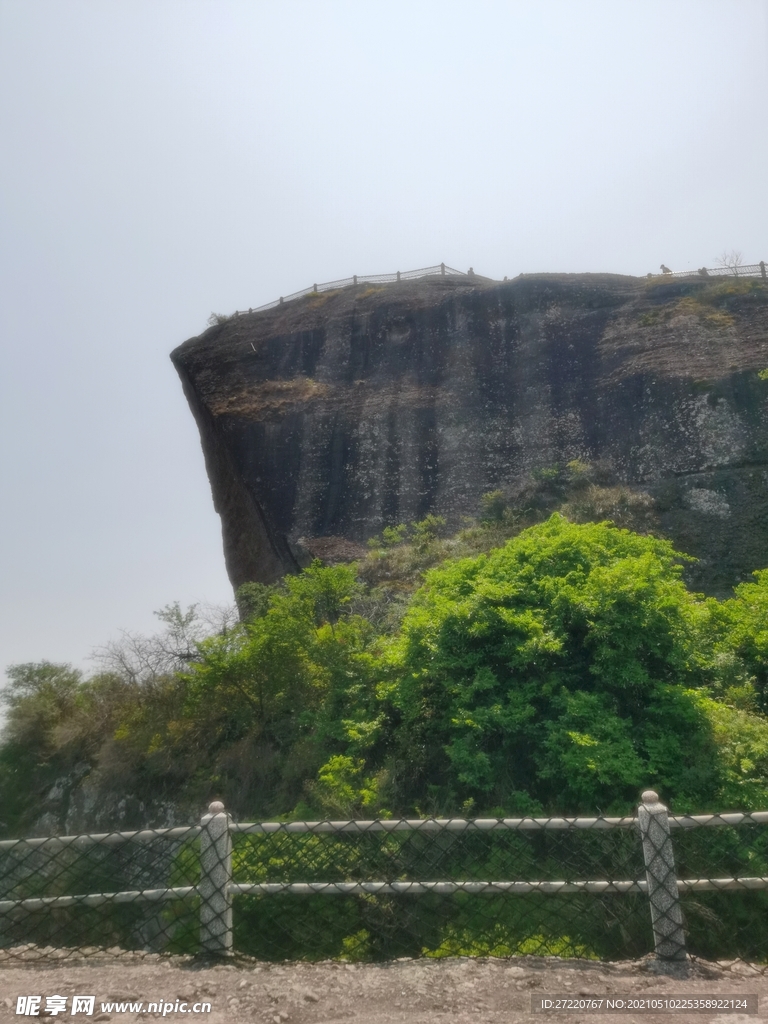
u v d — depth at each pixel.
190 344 32.22
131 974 4.04
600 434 24.73
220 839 4.39
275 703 14.60
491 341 28.23
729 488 21.62
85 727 19.00
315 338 30.31
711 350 24.45
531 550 11.87
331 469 26.50
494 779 9.73
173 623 18.50
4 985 3.87
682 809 8.61
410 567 21.56
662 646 10.52
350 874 6.05
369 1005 3.62
